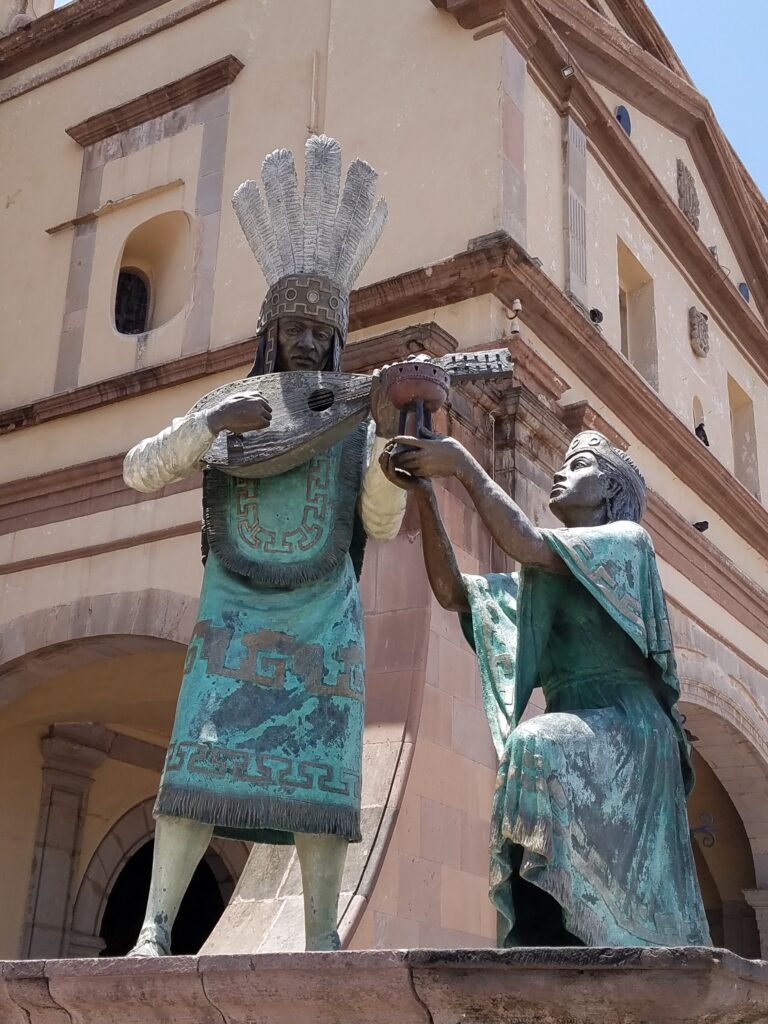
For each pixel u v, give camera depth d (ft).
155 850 12.14
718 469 43.75
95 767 45.93
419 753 26.25
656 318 44.60
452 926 25.64
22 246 44.70
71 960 10.24
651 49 49.57
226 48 42.47
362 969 9.15
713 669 41.19
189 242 40.88
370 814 24.91
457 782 27.17
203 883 48.62
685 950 8.41
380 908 23.71
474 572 29.07
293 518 13.08
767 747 44.37
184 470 12.87
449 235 34.91
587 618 11.89
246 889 22.36
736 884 47.70
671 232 46.62
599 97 40.45
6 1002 10.53
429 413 12.35
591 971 8.59
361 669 12.88
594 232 40.19
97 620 36.52
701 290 49.14
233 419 12.49
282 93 40.37
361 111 38.27
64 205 44.27
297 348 13.71
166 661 38.63
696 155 51.60
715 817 48.52
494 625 12.56
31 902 43.06
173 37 44.11
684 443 41.70
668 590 39.19
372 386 12.55
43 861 43.62
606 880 10.59
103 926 47.50
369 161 37.35
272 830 12.87
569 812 10.53
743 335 52.54
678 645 38.99
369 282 35.86
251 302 38.29
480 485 11.64
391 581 28.58
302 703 12.42
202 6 43.52
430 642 27.68
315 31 40.57
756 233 54.80
